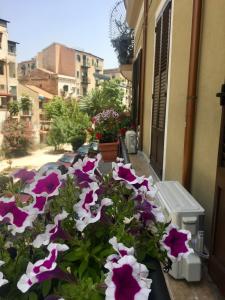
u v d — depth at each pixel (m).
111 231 0.95
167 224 1.02
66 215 0.92
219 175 1.84
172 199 2.10
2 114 23.47
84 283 0.76
